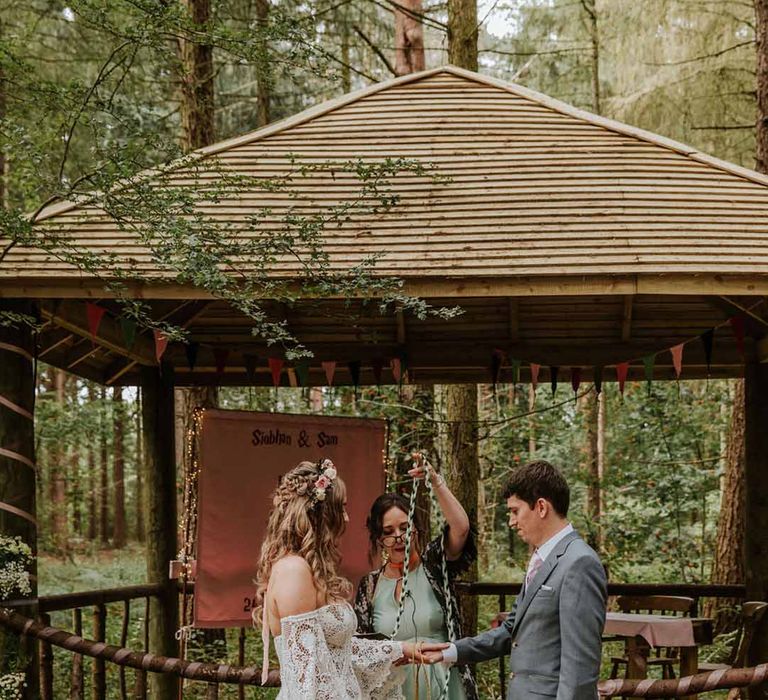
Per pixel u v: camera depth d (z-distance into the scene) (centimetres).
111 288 507
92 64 1222
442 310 513
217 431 695
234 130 1591
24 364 532
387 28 1397
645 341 710
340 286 512
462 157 629
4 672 502
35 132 559
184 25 536
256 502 696
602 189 590
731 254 528
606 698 427
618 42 1284
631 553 1116
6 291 521
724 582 963
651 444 1188
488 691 794
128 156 530
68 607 580
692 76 1220
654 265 519
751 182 609
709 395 1194
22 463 526
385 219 573
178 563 675
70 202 593
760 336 671
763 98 927
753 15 1229
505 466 1320
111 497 2312
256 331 486
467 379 793
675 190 591
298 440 710
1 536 516
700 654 897
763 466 673
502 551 1548
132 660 482
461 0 997
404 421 977
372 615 430
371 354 702
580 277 520
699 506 1164
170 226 491
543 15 1574
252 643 970
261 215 539
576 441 1373
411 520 390
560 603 331
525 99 691
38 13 1127
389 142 646
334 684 317
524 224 559
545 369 778
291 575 323
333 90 1447
